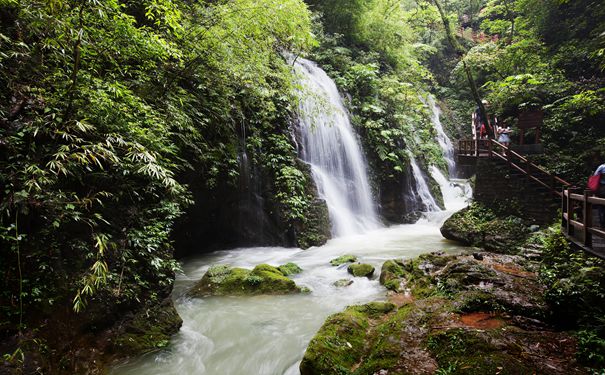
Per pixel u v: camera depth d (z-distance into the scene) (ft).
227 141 30.58
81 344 13.28
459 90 85.40
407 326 14.75
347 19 57.31
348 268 25.73
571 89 45.52
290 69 34.71
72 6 14.52
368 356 13.46
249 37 27.25
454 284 19.33
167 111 21.54
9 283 11.75
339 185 42.47
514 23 59.98
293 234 33.96
